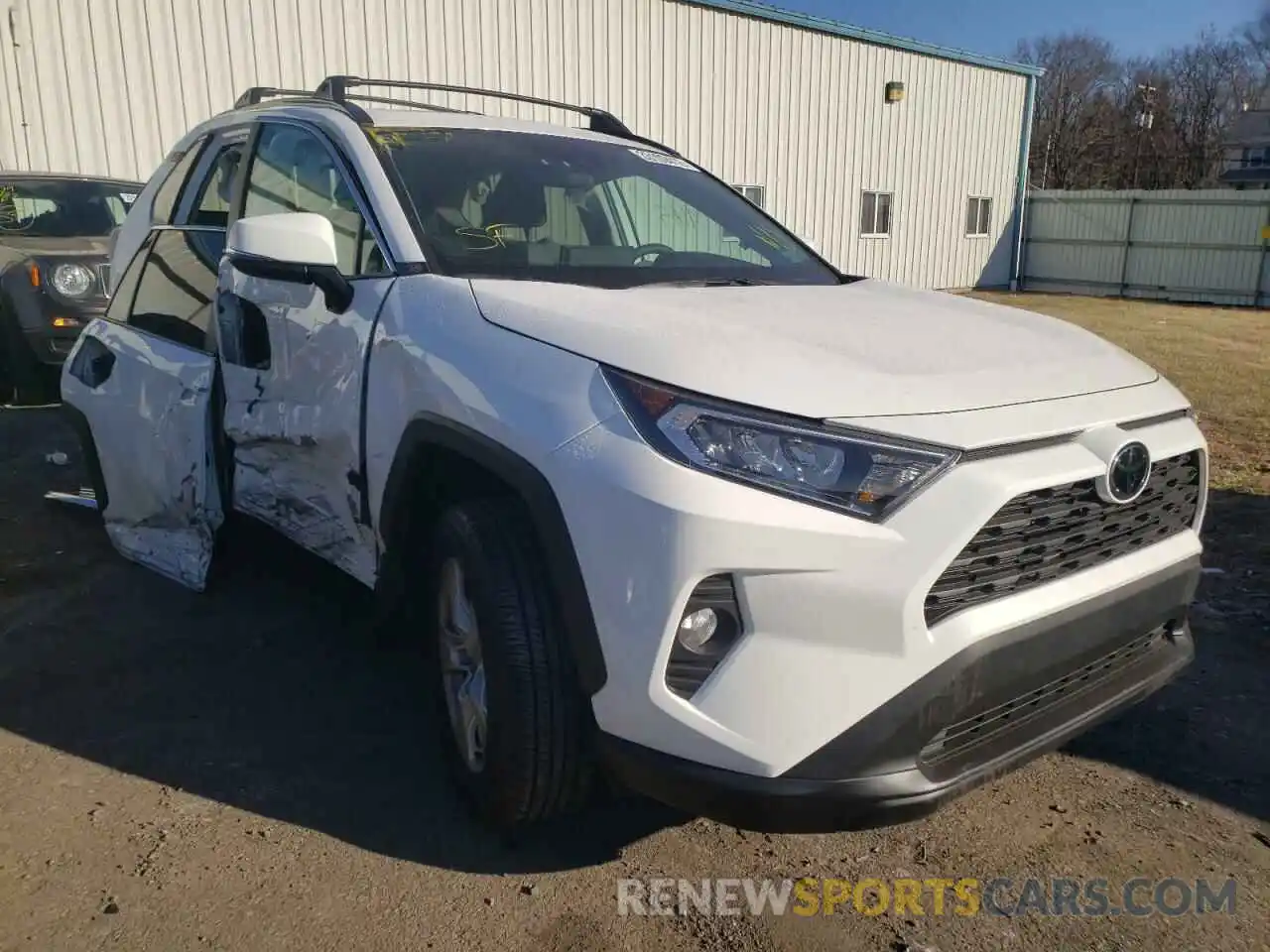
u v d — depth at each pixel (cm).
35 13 1030
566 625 214
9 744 294
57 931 218
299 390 313
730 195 395
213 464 371
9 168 1036
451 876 242
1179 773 300
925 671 200
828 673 197
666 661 199
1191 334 1561
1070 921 234
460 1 1314
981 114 2214
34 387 743
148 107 1114
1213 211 2188
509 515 237
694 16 1584
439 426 244
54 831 254
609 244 338
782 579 195
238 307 346
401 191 304
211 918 224
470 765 257
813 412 202
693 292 279
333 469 300
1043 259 2481
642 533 198
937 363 233
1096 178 4841
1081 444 222
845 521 196
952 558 200
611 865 249
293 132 352
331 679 340
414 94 1294
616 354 218
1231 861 258
